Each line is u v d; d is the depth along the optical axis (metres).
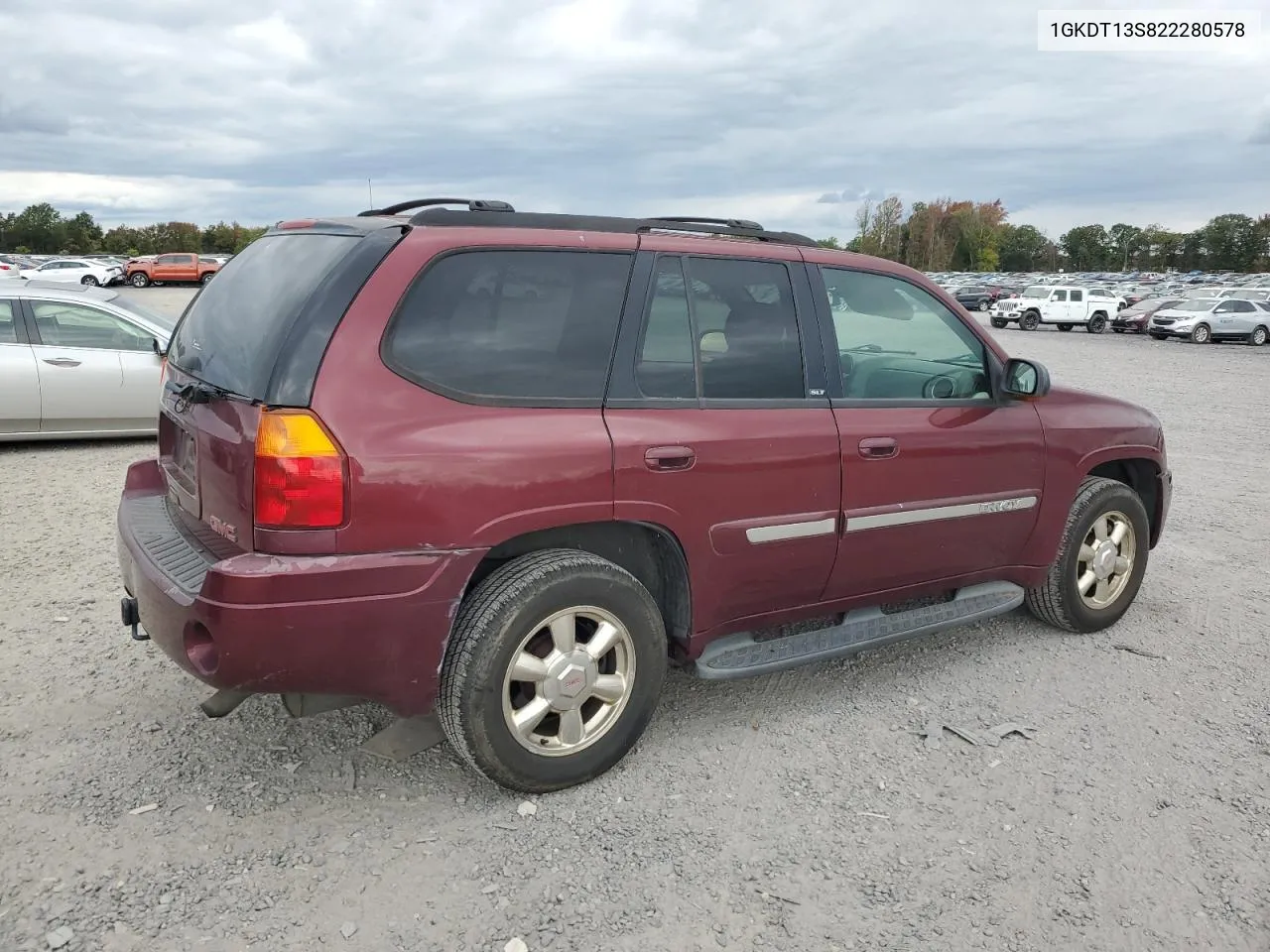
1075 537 4.54
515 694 3.08
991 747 3.58
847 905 2.64
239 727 3.48
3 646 4.12
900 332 3.97
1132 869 2.86
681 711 3.80
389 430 2.71
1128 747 3.62
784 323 3.59
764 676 4.16
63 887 2.56
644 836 2.93
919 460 3.83
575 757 3.12
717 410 3.35
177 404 3.30
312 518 2.63
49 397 8.27
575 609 3.05
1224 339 31.19
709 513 3.30
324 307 2.73
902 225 129.50
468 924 2.51
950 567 4.11
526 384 2.99
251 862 2.71
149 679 3.83
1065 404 4.53
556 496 2.95
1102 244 156.62
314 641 2.66
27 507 6.46
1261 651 4.63
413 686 2.86
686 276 3.37
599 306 3.16
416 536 2.75
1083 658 4.48
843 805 3.14
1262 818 3.16
